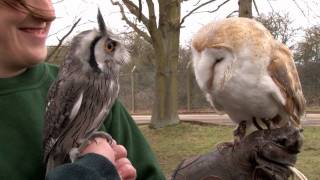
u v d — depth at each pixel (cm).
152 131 507
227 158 91
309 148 362
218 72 87
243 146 89
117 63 66
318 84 794
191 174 92
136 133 80
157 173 78
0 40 62
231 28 86
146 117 764
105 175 56
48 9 63
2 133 63
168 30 528
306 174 282
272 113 88
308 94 797
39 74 70
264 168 87
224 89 86
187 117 718
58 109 62
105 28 66
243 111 89
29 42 64
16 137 64
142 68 848
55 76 73
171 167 334
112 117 76
